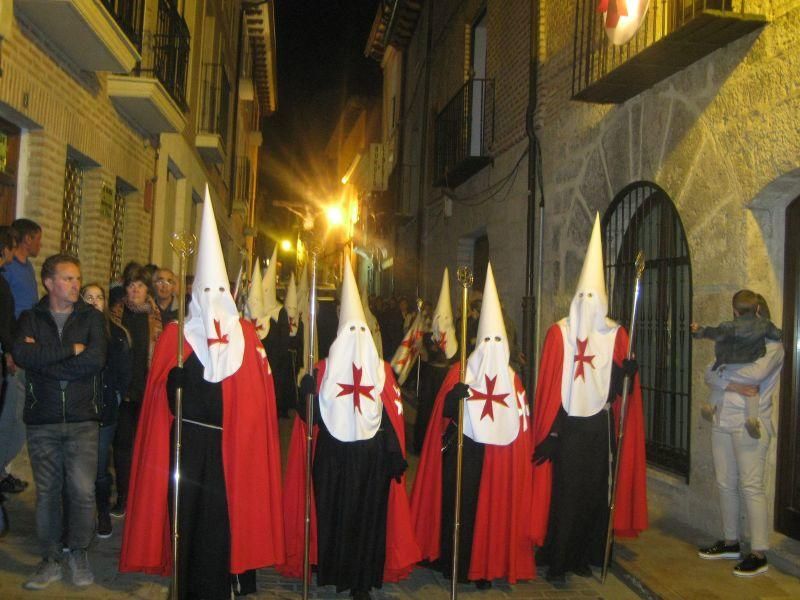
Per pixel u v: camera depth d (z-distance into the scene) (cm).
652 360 771
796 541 576
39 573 473
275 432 500
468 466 548
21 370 527
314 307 507
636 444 602
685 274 720
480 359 556
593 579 573
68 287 455
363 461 509
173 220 1316
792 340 595
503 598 534
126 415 611
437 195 1623
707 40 618
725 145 630
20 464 707
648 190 771
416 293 1744
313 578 561
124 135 953
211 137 1450
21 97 641
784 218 605
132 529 468
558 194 966
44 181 702
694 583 531
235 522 468
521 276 1091
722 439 577
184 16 1223
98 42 710
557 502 566
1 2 571
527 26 1099
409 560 527
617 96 782
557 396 571
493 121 1236
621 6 695
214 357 468
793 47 555
